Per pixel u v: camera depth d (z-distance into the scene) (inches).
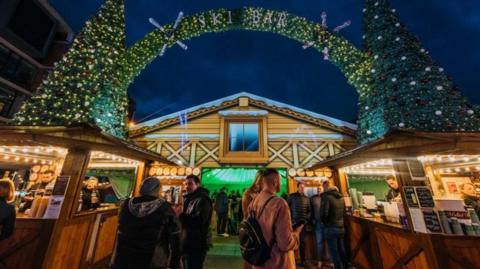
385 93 189.9
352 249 211.9
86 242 170.7
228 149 319.9
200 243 118.2
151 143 327.6
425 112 163.0
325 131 324.8
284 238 70.6
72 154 159.3
